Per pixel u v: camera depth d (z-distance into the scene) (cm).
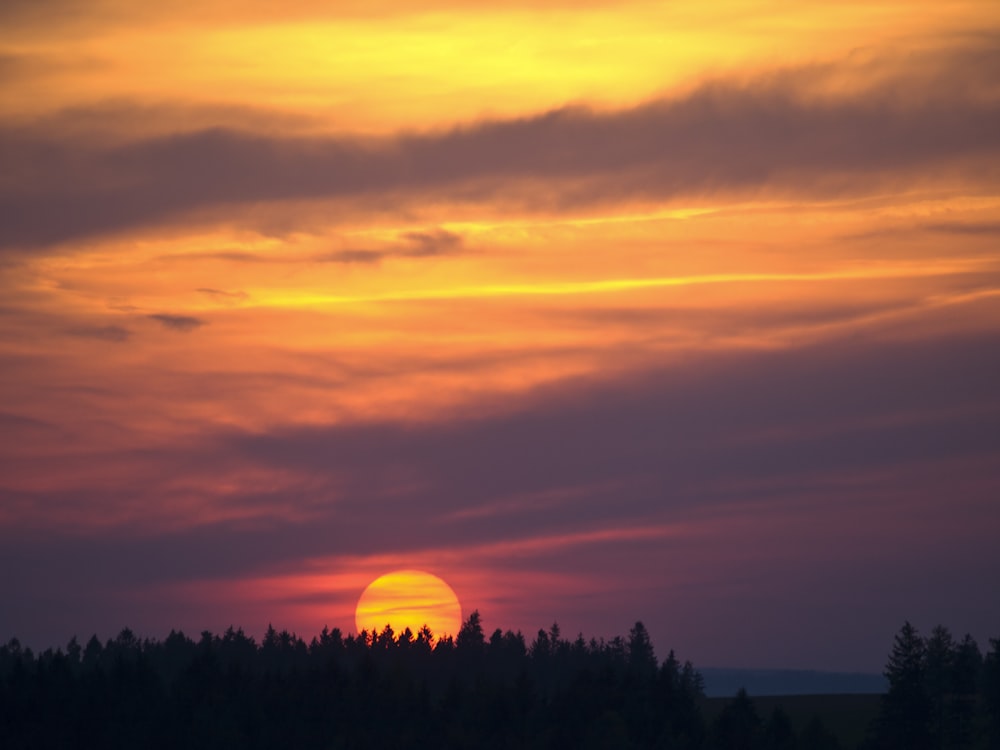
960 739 18938
